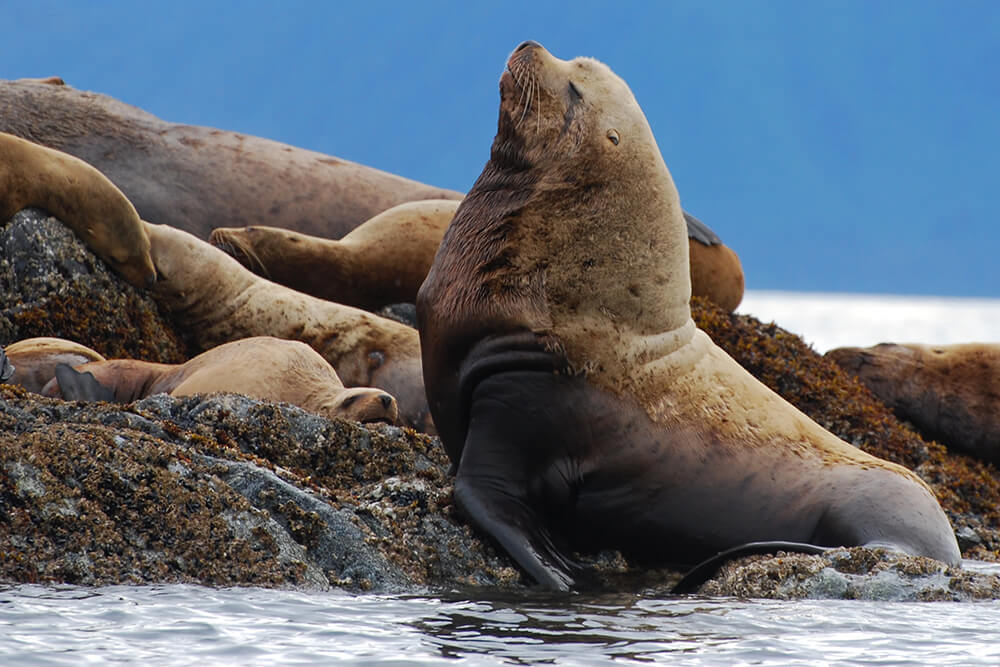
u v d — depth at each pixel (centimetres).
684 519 2645
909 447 4566
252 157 5769
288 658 1617
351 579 2253
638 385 2666
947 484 4444
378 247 5044
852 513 2608
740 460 2688
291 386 3462
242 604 1945
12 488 2091
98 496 2148
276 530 2261
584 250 2670
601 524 2652
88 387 3303
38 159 4009
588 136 2711
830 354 5581
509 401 2591
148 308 4225
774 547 2420
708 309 4859
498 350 2605
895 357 5441
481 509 2500
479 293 2642
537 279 2647
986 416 5244
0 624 1714
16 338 3888
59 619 1762
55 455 2159
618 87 2795
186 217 5534
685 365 2736
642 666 1630
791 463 2712
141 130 5688
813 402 4609
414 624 1866
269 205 5678
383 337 4366
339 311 4403
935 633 1922
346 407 3303
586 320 2641
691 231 5603
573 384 2609
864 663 1698
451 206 5269
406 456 2883
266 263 4859
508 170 2755
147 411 2598
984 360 5347
